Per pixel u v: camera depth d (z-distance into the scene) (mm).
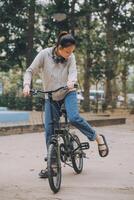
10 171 8055
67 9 32438
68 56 6965
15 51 33688
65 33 6996
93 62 34969
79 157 7766
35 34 33719
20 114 18062
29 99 30594
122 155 10133
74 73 6965
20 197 6188
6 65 34031
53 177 6391
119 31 36125
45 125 7086
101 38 34375
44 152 10523
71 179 7332
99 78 35375
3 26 33156
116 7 35188
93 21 35750
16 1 32500
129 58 42406
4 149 10969
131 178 7512
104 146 7414
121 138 13922
